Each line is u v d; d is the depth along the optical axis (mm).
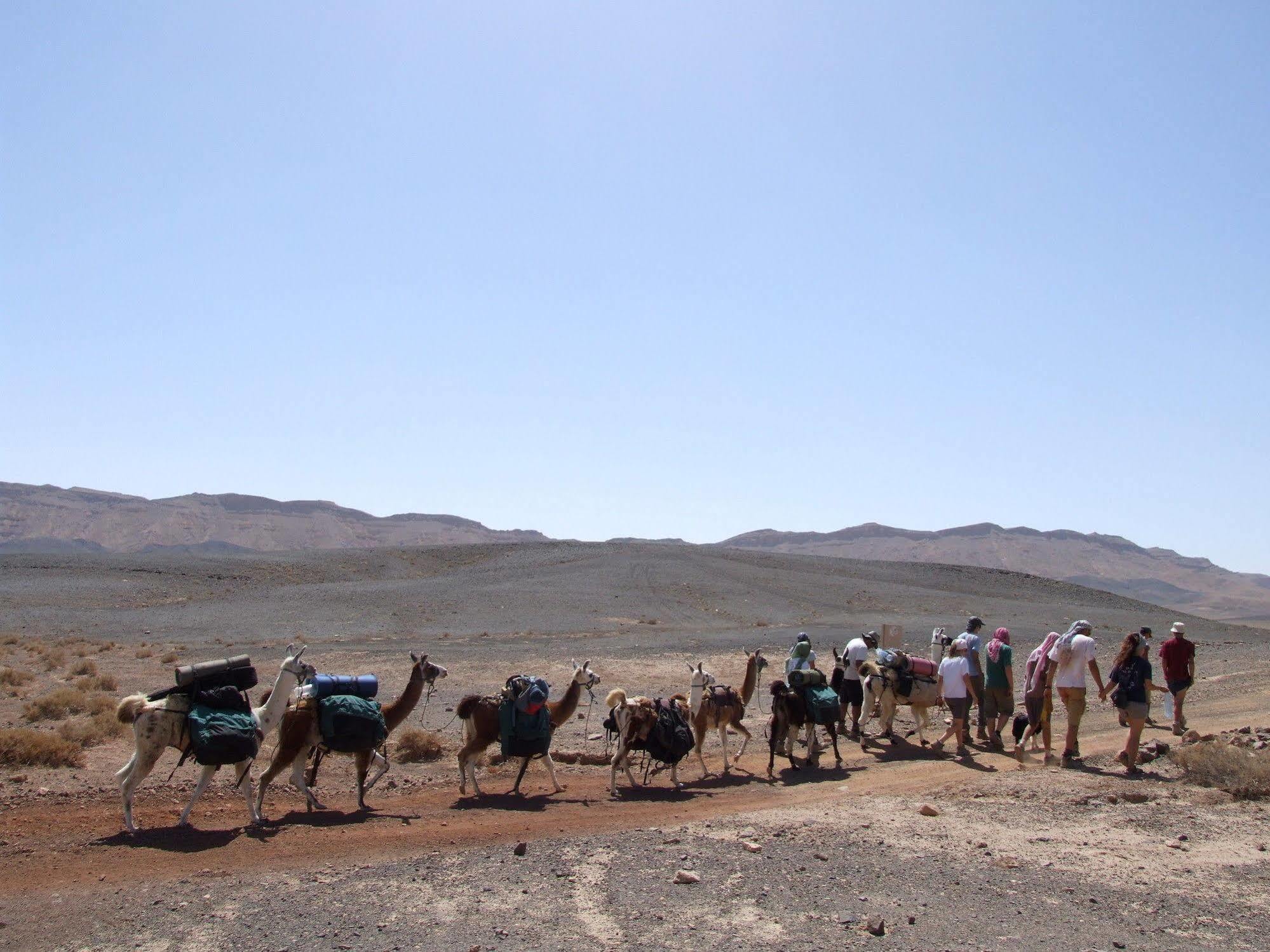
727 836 11219
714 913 8664
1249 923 8516
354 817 12734
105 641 41750
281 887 9469
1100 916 8641
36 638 42375
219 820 12461
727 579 78250
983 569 104500
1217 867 10062
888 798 13531
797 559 103688
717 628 53312
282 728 12766
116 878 9844
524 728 14188
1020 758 16609
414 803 13836
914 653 41312
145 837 11445
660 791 14781
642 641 44438
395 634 48094
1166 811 12359
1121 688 14992
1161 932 8289
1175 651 18344
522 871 9844
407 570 96812
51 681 28109
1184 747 15633
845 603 68562
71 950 7988
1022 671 31922
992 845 10898
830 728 16359
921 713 18578
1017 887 9406
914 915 8617
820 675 16531
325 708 12789
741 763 17188
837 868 9961
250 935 8219
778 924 8398
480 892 9242
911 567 103188
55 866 10305
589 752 18000
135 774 11602
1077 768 15344
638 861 10211
